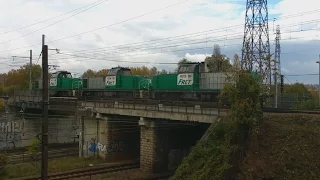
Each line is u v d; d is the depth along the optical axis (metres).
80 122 49.56
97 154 46.31
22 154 46.47
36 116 65.50
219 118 27.72
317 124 23.27
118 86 57.59
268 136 23.31
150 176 36.38
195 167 24.12
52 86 73.56
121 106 42.12
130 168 40.97
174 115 34.09
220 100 28.88
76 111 50.34
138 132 48.38
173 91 46.53
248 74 24.16
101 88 61.41
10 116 63.16
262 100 24.97
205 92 42.03
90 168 39.53
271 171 20.58
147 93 51.06
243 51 54.81
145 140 39.25
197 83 43.88
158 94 49.31
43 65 17.70
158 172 38.47
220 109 28.88
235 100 23.66
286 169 20.25
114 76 58.69
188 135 42.34
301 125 23.75
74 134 60.28
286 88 81.25
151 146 38.38
